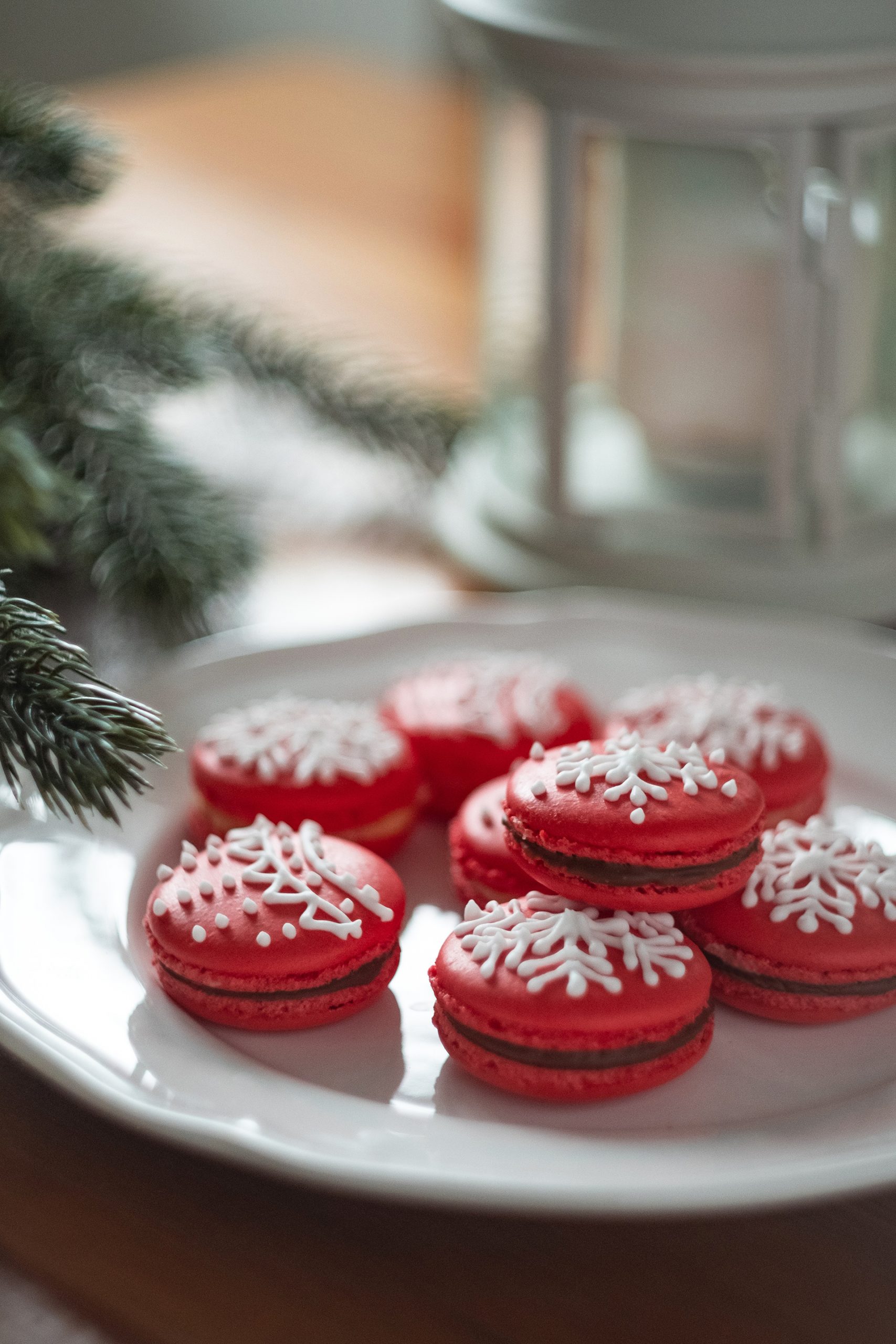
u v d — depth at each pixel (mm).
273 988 461
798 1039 469
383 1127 440
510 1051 450
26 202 544
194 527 543
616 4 544
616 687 562
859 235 562
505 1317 416
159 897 473
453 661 559
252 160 955
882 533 600
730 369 580
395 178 937
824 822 498
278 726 522
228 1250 424
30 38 1311
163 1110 424
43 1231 426
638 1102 452
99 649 571
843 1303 419
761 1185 410
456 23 586
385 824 512
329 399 604
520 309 607
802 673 557
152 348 561
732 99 542
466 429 617
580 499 605
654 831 462
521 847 472
